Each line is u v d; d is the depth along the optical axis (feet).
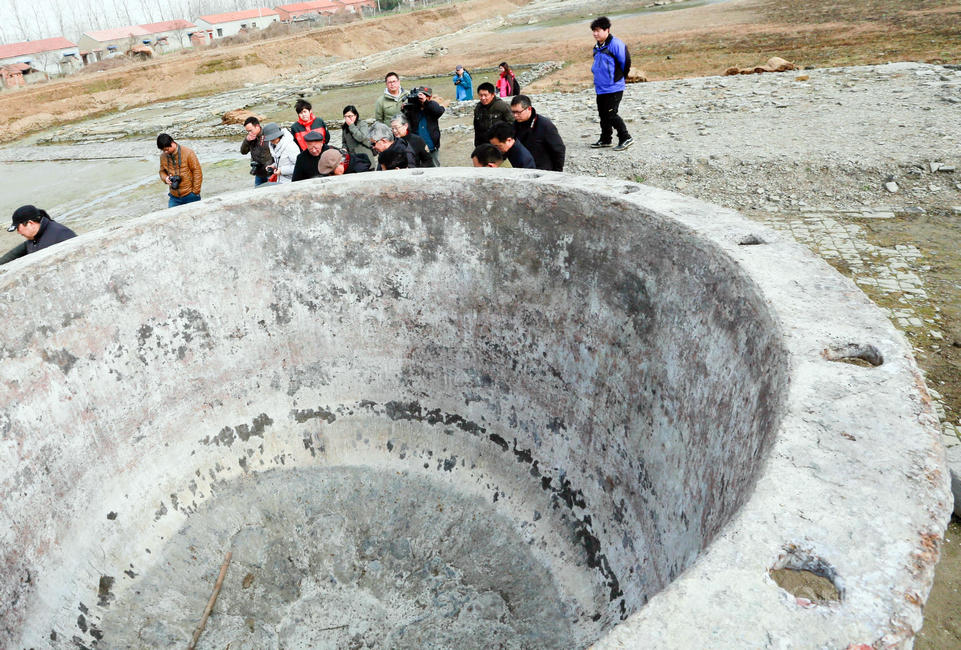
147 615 13.61
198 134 58.39
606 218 12.73
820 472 5.65
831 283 8.71
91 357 14.37
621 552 12.67
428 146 26.96
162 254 15.23
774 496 5.47
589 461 14.07
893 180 24.16
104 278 14.42
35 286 13.30
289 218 16.08
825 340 7.43
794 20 80.84
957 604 10.65
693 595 4.78
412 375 17.13
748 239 10.21
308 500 16.16
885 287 18.60
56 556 13.33
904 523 5.12
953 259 19.52
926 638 10.21
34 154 62.13
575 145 32.65
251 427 17.02
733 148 28.40
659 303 11.66
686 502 10.15
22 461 12.99
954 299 17.67
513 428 15.85
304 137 21.76
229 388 16.79
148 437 15.56
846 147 26.48
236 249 16.06
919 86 33.35
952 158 24.18
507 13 182.19
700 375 10.24
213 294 16.10
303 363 17.38
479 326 15.89
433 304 16.34
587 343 13.75
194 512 15.79
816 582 6.90
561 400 14.74
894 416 6.19
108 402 14.74
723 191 25.90
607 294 13.06
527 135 20.48
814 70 41.50
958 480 12.10
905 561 4.84
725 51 67.41
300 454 17.19
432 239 15.75
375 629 12.87
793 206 24.26
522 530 14.64
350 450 17.19
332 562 14.46
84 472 14.25
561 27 114.42
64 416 13.88
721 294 9.78
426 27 149.48
